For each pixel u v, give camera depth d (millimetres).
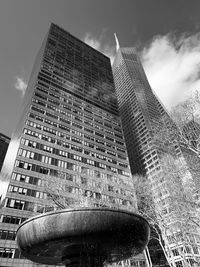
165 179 22031
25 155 52312
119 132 87250
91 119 80938
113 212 7891
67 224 7543
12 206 42469
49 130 63062
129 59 163000
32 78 89000
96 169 63906
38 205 43938
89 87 94250
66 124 69688
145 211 27250
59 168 55188
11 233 39375
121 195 49719
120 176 67250
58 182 42812
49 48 95438
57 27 112438
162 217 23797
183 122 17906
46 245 8180
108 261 9742
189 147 17328
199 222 20156
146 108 109625
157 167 71562
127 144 107062
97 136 76375
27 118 60812
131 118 113438
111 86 108250
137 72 148500
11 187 44938
